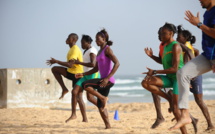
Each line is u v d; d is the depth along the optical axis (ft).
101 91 39.04
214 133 36.42
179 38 39.11
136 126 43.83
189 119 26.96
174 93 30.35
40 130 38.88
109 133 36.91
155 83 30.30
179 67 31.19
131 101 168.04
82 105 48.14
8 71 72.28
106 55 37.55
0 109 69.26
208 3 27.04
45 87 76.43
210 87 274.77
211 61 26.61
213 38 26.48
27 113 62.18
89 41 45.37
